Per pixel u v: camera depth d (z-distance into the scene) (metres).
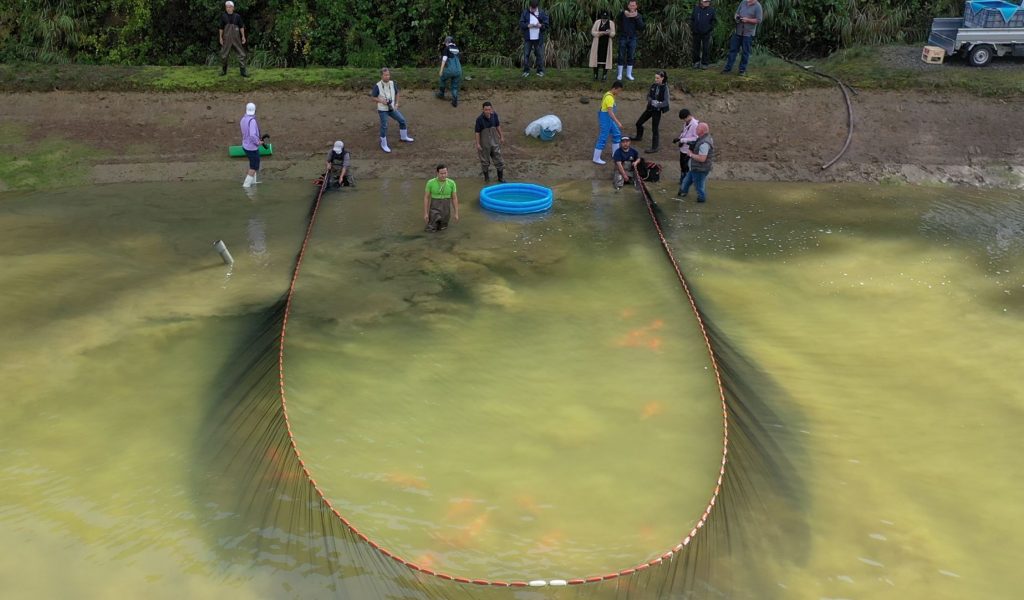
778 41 20.66
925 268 11.70
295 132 17.00
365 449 7.76
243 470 7.41
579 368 9.23
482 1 20.41
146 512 6.87
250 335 9.75
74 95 17.69
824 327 10.10
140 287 10.98
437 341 9.77
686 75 18.38
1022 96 16.89
